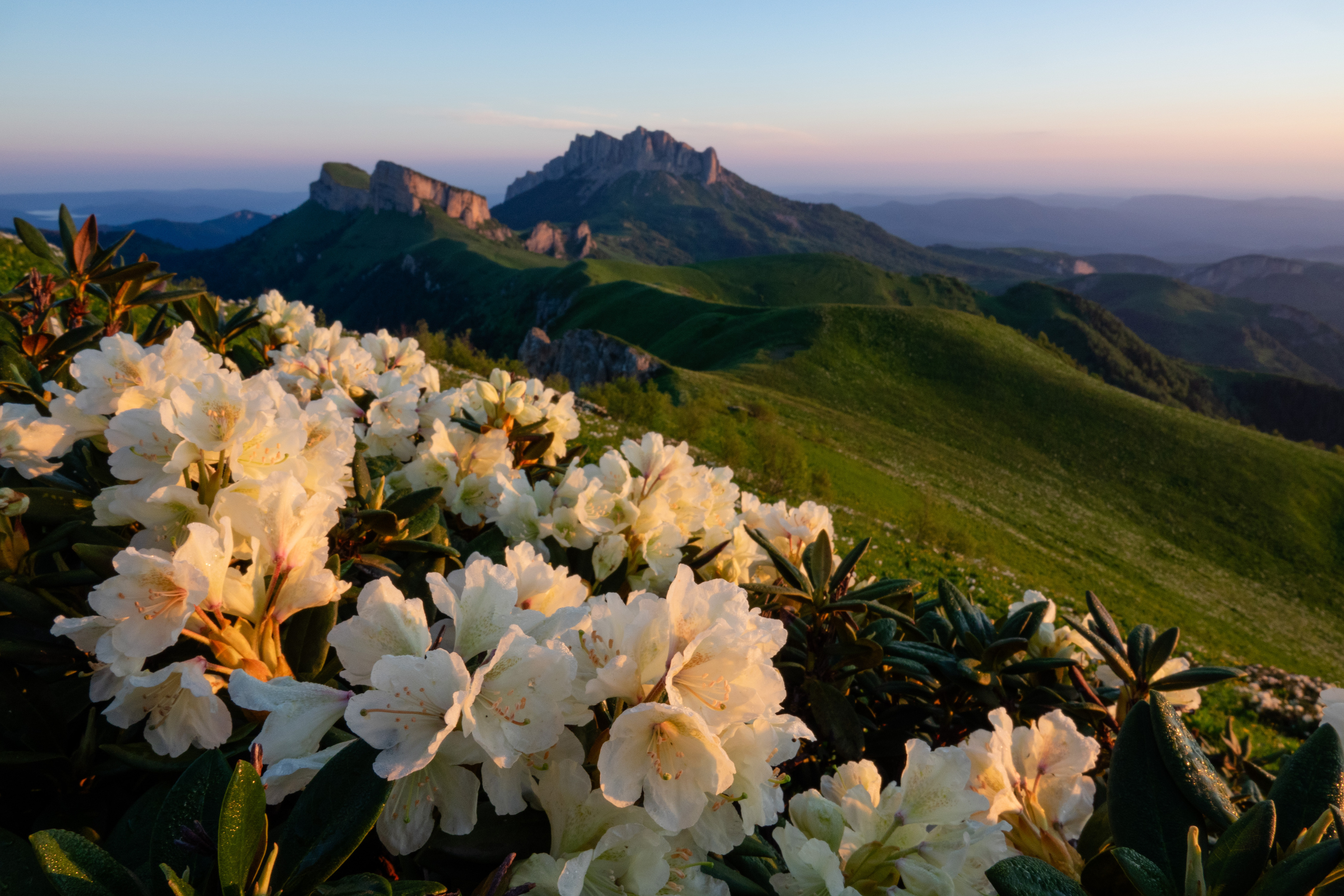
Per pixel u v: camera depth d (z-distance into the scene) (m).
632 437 28.50
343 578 2.00
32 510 1.78
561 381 39.25
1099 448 69.62
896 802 1.47
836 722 2.32
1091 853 1.57
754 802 1.15
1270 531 60.53
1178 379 154.50
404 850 1.08
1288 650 41.12
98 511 1.51
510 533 2.29
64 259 3.09
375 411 2.70
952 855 1.36
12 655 1.47
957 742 2.66
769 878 1.52
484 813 1.23
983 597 21.02
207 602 1.26
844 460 48.09
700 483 2.51
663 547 2.30
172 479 1.51
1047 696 2.51
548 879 1.10
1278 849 1.10
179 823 1.08
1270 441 72.88
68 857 0.93
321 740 1.24
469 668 1.17
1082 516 56.84
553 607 1.38
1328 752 1.23
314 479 1.69
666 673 1.12
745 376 74.25
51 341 2.98
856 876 1.39
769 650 1.36
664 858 1.14
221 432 1.48
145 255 3.18
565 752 1.17
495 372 3.03
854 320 87.62
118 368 1.71
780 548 3.00
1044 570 38.44
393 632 1.16
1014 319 161.62
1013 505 53.44
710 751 1.07
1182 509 62.16
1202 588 47.97
